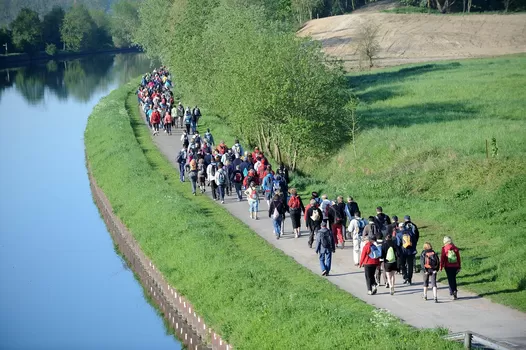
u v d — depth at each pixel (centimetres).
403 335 2330
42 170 6969
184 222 4081
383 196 4456
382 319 2484
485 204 3997
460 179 4378
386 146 5506
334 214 3600
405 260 3025
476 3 15562
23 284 4153
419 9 15138
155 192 4831
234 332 2770
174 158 6075
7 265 4456
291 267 3319
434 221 3925
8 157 7631
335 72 6028
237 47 6341
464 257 3294
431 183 4456
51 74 18238
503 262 3116
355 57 11219
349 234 3841
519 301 2753
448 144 5188
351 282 3103
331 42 12756
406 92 7550
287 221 4156
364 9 17438
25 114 11088
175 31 9744
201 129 7262
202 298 3173
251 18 7731
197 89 7981
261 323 2709
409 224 3072
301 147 5669
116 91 11181
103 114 8619
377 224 3297
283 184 4219
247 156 4841
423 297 2877
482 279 3017
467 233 3684
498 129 5388
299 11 16100
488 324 2542
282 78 5641
